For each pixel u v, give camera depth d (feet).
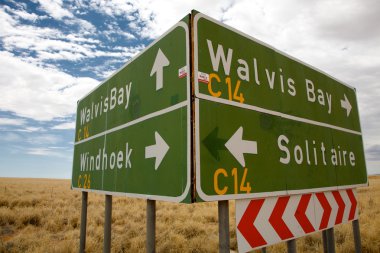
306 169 9.47
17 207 44.88
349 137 12.64
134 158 9.20
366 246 20.99
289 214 8.64
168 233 26.11
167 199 7.04
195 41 6.83
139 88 9.45
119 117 10.88
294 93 9.82
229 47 7.72
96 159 13.01
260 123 8.07
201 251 21.85
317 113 10.77
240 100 7.59
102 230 28.43
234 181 6.91
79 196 68.03
